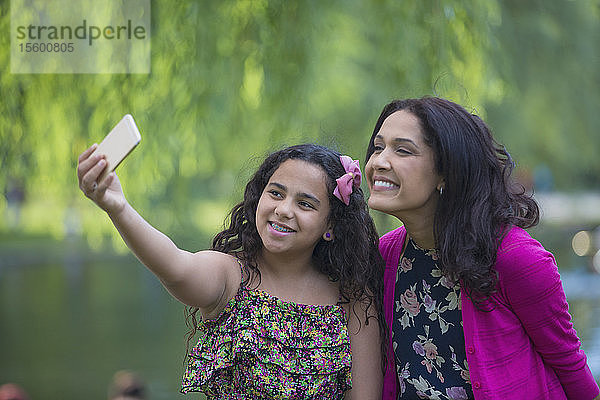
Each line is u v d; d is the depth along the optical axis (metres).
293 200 5.03
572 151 23.30
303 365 5.04
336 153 5.28
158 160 13.15
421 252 5.21
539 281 4.82
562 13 18.34
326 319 5.18
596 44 18.61
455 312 5.07
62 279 36.41
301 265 5.24
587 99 19.62
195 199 24.86
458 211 4.90
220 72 12.37
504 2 16.88
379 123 5.21
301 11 12.38
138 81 12.62
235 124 13.64
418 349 5.21
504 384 4.90
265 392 4.99
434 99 5.05
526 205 5.25
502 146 5.17
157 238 4.52
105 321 26.39
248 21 12.40
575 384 5.08
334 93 18.36
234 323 5.02
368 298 5.34
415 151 4.90
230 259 5.14
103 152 4.21
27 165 14.32
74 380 19.31
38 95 13.32
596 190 47.22
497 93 14.27
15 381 19.20
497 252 4.86
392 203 4.94
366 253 5.27
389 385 5.36
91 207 15.41
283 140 12.84
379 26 12.88
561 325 4.94
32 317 27.36
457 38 12.05
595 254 31.84
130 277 36.66
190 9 11.99
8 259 41.81
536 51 17.44
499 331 4.91
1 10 12.61
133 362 20.86
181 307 28.55
